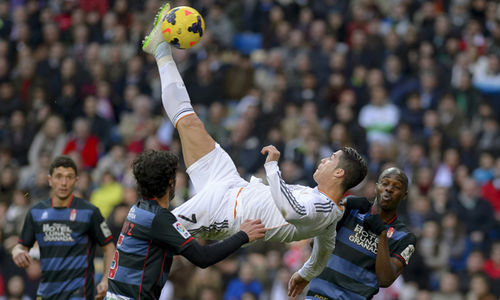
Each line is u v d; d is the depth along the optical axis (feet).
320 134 164.76
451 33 199.11
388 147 161.48
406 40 192.03
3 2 214.07
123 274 62.18
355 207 71.15
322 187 66.44
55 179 83.20
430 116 171.53
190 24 68.54
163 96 70.03
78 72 187.83
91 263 84.02
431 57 190.08
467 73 186.70
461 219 150.30
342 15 203.31
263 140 163.12
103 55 195.11
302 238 66.80
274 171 62.80
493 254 142.51
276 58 187.32
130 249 62.34
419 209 146.82
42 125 176.24
